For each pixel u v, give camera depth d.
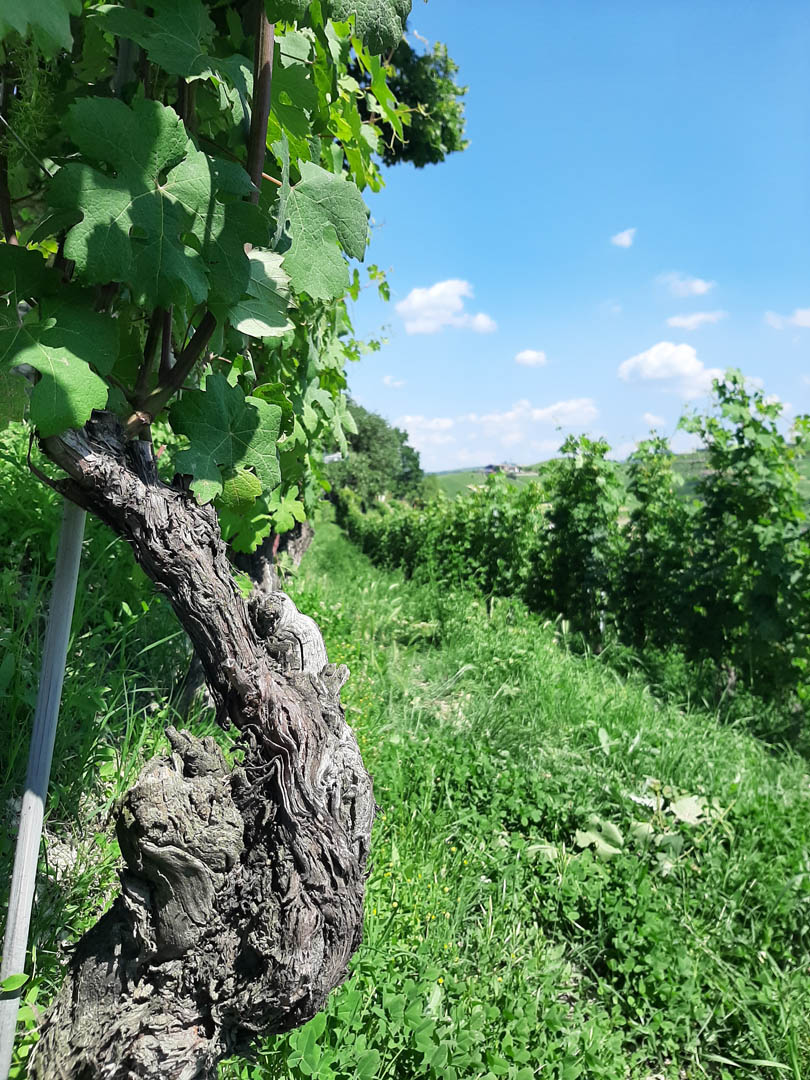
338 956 1.45
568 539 10.72
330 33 1.93
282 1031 1.49
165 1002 1.27
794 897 3.96
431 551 12.60
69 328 1.15
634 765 5.09
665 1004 3.24
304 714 1.46
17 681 2.48
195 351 1.32
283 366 2.78
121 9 1.17
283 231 1.52
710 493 8.84
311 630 1.71
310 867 1.37
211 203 1.19
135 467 1.30
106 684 3.05
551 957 3.30
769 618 8.01
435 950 2.97
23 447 3.66
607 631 9.75
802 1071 3.08
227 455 1.40
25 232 1.65
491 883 3.61
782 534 8.17
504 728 5.23
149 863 1.24
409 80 11.52
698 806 4.52
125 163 1.11
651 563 10.02
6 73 1.29
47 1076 1.21
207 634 1.37
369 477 43.28
